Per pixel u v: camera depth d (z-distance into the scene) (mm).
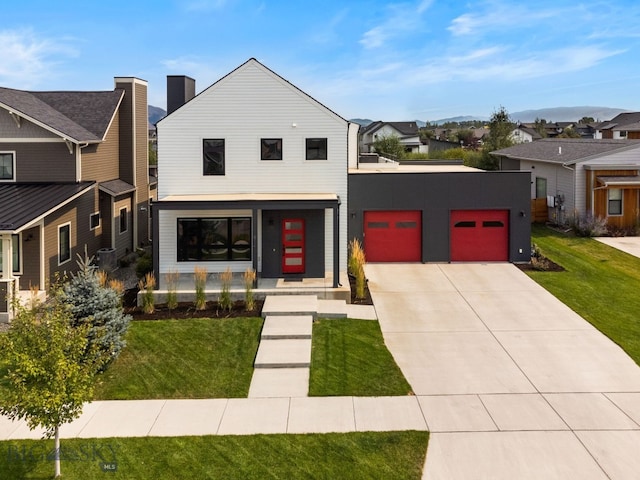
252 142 18531
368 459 8141
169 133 18391
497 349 12477
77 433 8922
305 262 18250
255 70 18359
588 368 11414
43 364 7547
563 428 9000
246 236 18516
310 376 11062
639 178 25047
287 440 8664
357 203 20766
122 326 11719
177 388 10547
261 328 13453
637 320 14320
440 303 15922
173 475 7785
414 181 20719
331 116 18562
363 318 14602
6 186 20078
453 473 7797
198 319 14078
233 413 9586
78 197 20266
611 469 7855
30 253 17297
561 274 18984
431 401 10000
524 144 38000
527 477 7699
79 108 24375
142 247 26625
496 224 21031
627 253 21609
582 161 25594
